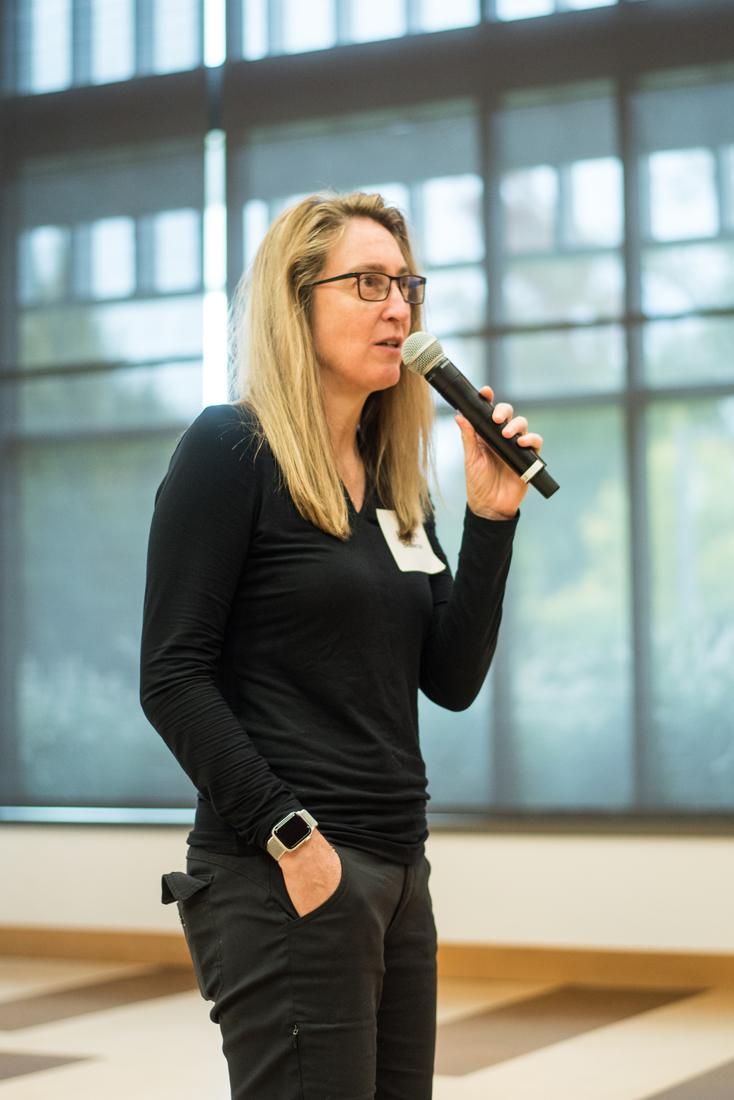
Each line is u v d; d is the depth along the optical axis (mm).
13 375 10766
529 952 8750
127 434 10469
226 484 2629
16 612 10609
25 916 9836
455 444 9414
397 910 2656
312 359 2781
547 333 9477
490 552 2904
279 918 2492
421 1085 2688
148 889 9539
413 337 2943
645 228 9328
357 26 10102
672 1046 6918
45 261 10789
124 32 10742
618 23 9469
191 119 10492
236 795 2486
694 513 9109
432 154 9859
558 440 9422
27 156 10906
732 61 9219
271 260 2852
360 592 2668
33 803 10422
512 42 9711
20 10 11070
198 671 2562
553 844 8742
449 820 9203
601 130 9469
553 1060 6637
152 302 10484
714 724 8984
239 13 10406
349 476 2902
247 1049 2521
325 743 2621
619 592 9219
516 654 9383
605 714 9188
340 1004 2475
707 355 9148
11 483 10711
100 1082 6254
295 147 10211
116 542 10430
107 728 10328
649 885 8539
